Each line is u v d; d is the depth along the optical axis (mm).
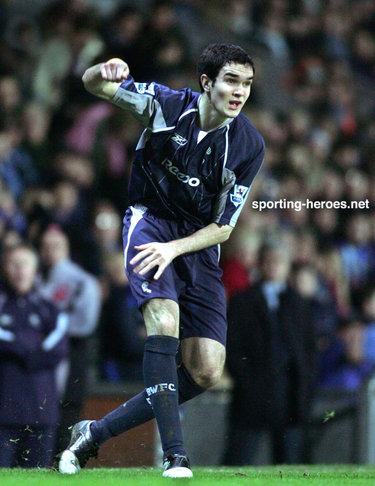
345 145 51031
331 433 31266
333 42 63750
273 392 28172
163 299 16109
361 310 37094
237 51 16094
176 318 16109
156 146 16641
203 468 20672
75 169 36500
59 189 33375
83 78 16375
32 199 32281
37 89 42750
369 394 31125
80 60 42656
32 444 24672
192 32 58281
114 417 17312
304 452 28500
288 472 18938
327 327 33969
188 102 16641
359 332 34000
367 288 36188
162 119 16516
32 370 25094
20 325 25328
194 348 17109
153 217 17047
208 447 30641
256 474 17875
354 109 59281
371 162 50719
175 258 17078
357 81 64500
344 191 46594
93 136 39031
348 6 68000
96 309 28562
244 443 28234
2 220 31281
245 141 16766
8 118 37500
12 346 24875
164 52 42844
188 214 17047
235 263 33719
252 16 62188
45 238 28703
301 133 49281
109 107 40250
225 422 30875
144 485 13836
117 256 30828
